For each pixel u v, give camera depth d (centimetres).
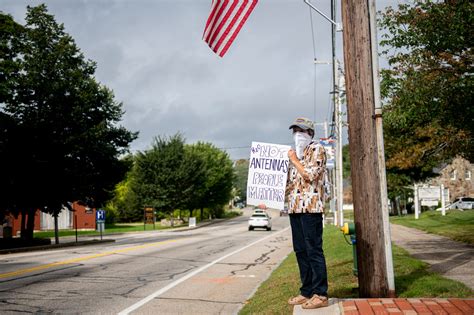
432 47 1152
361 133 611
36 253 2014
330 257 1234
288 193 600
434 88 1162
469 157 1490
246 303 783
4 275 1149
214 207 7688
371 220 603
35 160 2678
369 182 605
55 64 2920
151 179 5781
